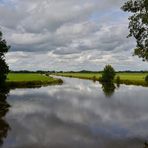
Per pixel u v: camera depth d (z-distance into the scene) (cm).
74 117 2811
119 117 2828
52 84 8488
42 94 5191
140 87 7219
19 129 2242
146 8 1888
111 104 3828
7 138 1959
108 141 1903
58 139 1948
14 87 6725
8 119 2659
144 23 1903
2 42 5709
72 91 6009
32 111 3150
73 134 2100
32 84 7738
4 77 5831
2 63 5731
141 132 2180
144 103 3941
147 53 1950
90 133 2141
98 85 8112
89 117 2820
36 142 1866
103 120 2662
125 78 10431
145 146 1781
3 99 4247
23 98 4431
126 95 5100
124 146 1780
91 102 4041
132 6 1959
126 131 2214
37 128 2289
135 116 2888
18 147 1744
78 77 15162
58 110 3247
